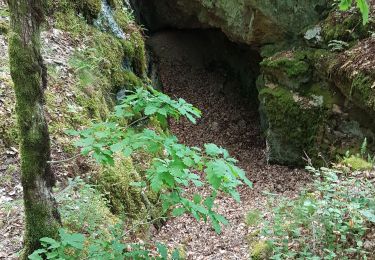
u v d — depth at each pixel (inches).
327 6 392.5
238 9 436.5
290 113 383.9
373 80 309.6
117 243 135.8
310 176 360.2
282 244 204.4
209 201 131.0
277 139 398.3
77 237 128.1
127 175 258.4
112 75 350.3
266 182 373.7
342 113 350.0
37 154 141.9
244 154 450.6
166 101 133.5
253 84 537.6
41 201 144.5
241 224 273.7
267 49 430.6
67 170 232.4
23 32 136.9
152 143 126.0
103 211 213.8
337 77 345.7
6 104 256.4
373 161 275.4
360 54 331.6
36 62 140.1
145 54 463.2
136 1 561.6
